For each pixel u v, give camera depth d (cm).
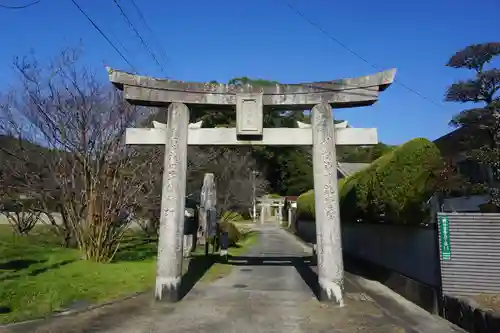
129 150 1476
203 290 1043
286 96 1003
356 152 5103
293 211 4097
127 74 997
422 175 877
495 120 1366
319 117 981
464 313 663
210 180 1912
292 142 995
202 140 999
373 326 707
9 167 1619
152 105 1035
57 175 1490
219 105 1013
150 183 1619
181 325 714
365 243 1462
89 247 1359
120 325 707
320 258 923
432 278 816
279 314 797
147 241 2158
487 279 717
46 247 1553
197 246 2192
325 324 723
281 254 2006
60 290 923
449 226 754
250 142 992
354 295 987
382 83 957
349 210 1499
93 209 1362
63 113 1432
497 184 1277
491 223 733
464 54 1509
